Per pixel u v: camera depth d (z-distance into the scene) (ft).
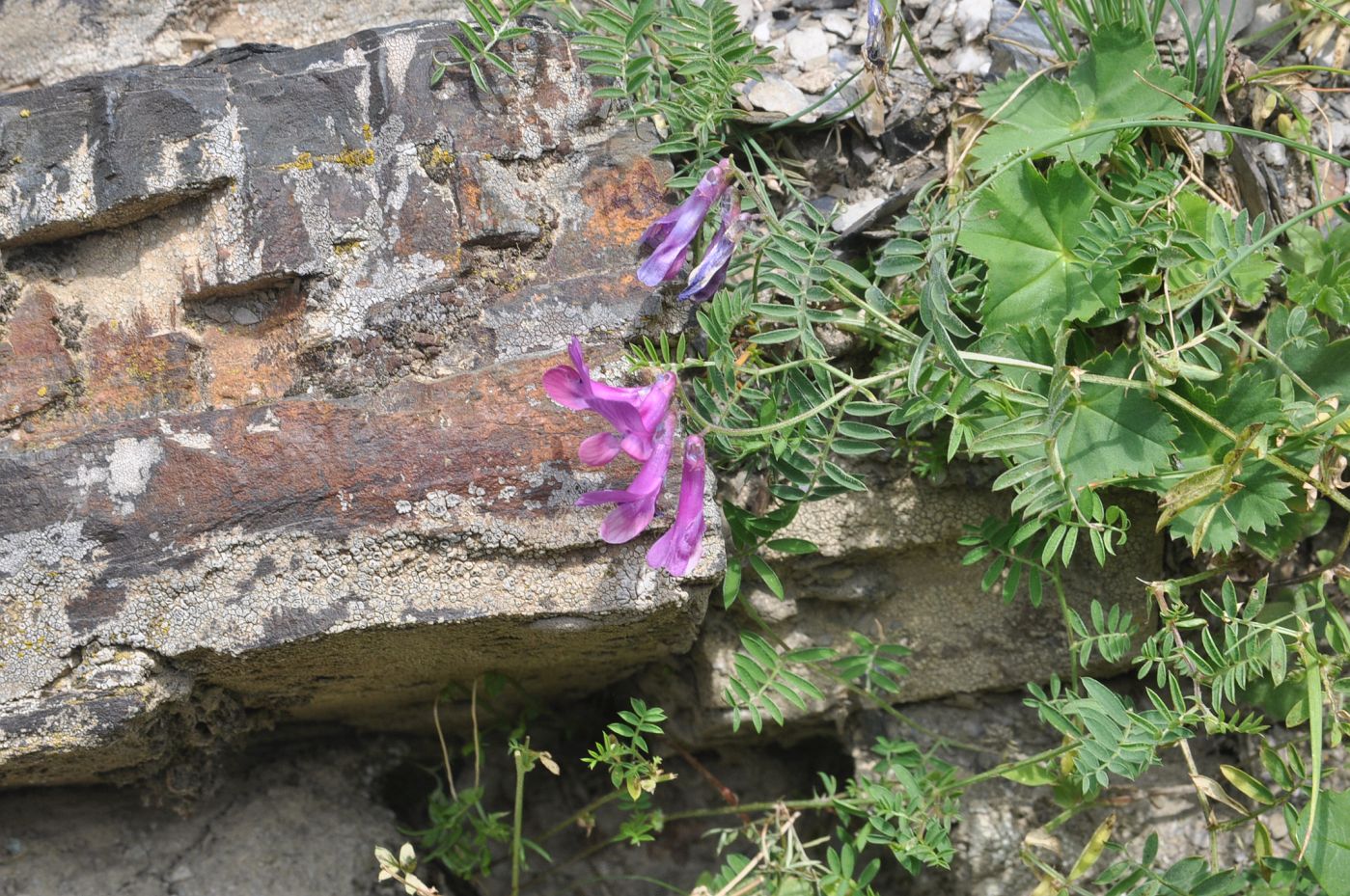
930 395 6.42
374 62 6.76
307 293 6.50
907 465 7.29
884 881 8.13
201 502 6.26
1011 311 6.82
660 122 7.15
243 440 6.31
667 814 8.70
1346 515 7.30
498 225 6.55
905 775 7.07
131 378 6.54
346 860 7.98
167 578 6.22
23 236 6.59
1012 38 7.93
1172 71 7.72
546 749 8.89
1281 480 6.59
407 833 7.98
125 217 6.64
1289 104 7.66
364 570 6.24
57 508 6.28
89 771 7.02
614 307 6.54
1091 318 6.86
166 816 7.89
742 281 7.15
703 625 7.69
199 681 6.61
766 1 8.15
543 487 6.26
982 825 7.68
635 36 6.65
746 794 8.64
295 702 7.39
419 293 6.50
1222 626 7.34
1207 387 6.75
